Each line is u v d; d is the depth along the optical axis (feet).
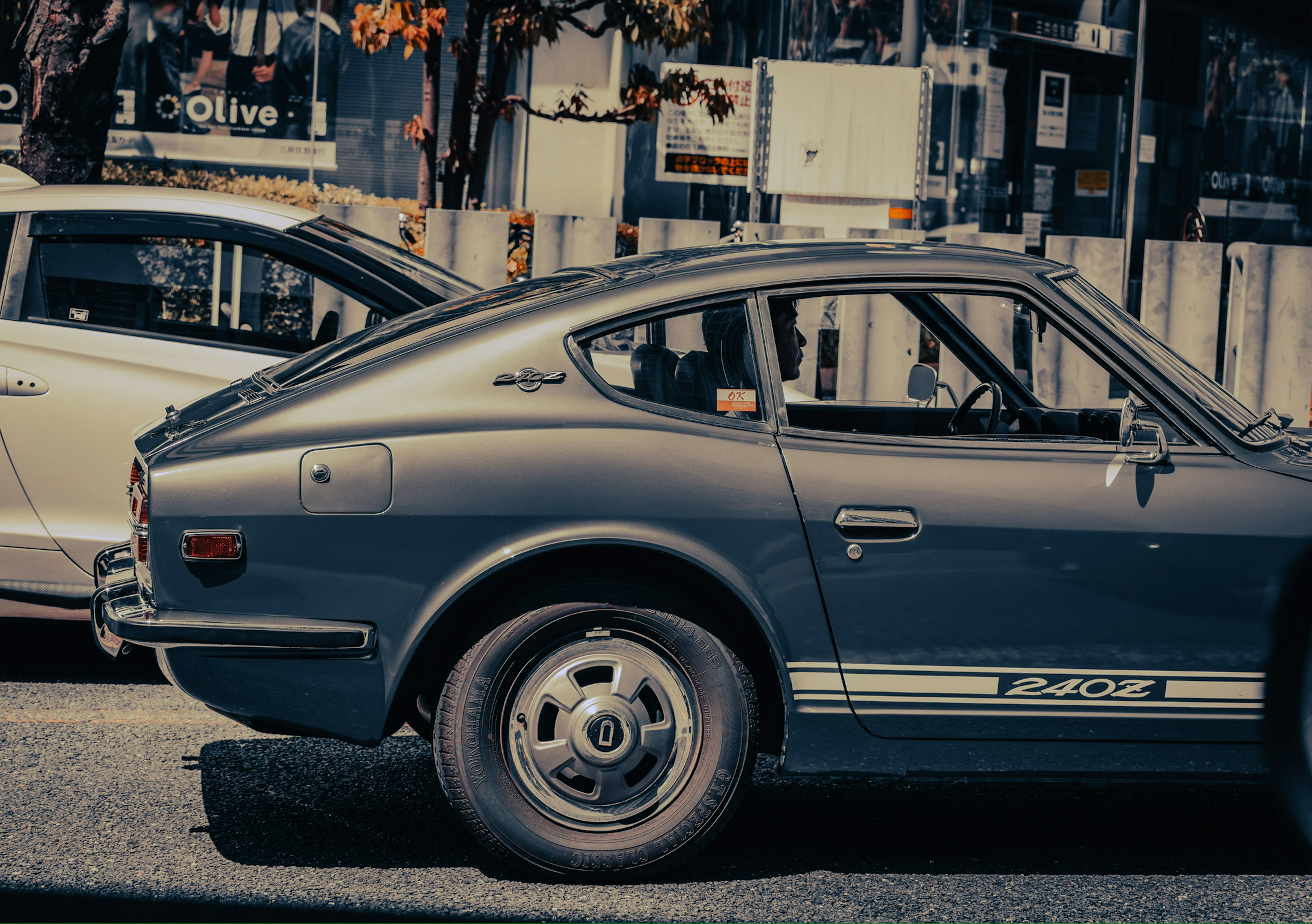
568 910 12.68
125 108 46.65
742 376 13.23
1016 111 51.47
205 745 17.52
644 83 40.91
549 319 13.24
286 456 12.76
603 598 12.76
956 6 50.31
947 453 13.08
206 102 47.16
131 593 13.62
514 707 12.87
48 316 19.94
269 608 12.68
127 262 20.29
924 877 13.73
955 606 12.89
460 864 13.82
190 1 46.75
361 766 16.92
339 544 12.67
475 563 12.68
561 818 12.98
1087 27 51.90
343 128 48.01
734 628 13.19
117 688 19.92
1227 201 54.54
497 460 12.75
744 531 12.76
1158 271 33.50
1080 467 13.09
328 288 20.54
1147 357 13.48
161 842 14.23
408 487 12.70
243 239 20.54
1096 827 15.34
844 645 12.88
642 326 13.28
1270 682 13.12
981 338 16.63
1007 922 12.60
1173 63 53.01
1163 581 12.95
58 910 12.42
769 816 15.51
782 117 37.22
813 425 16.98
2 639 22.50
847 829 15.14
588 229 32.86
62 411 19.43
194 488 12.69
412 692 13.47
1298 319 33.86
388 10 37.47
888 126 37.47
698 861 14.05
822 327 17.29
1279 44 54.34
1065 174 52.39
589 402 13.00
